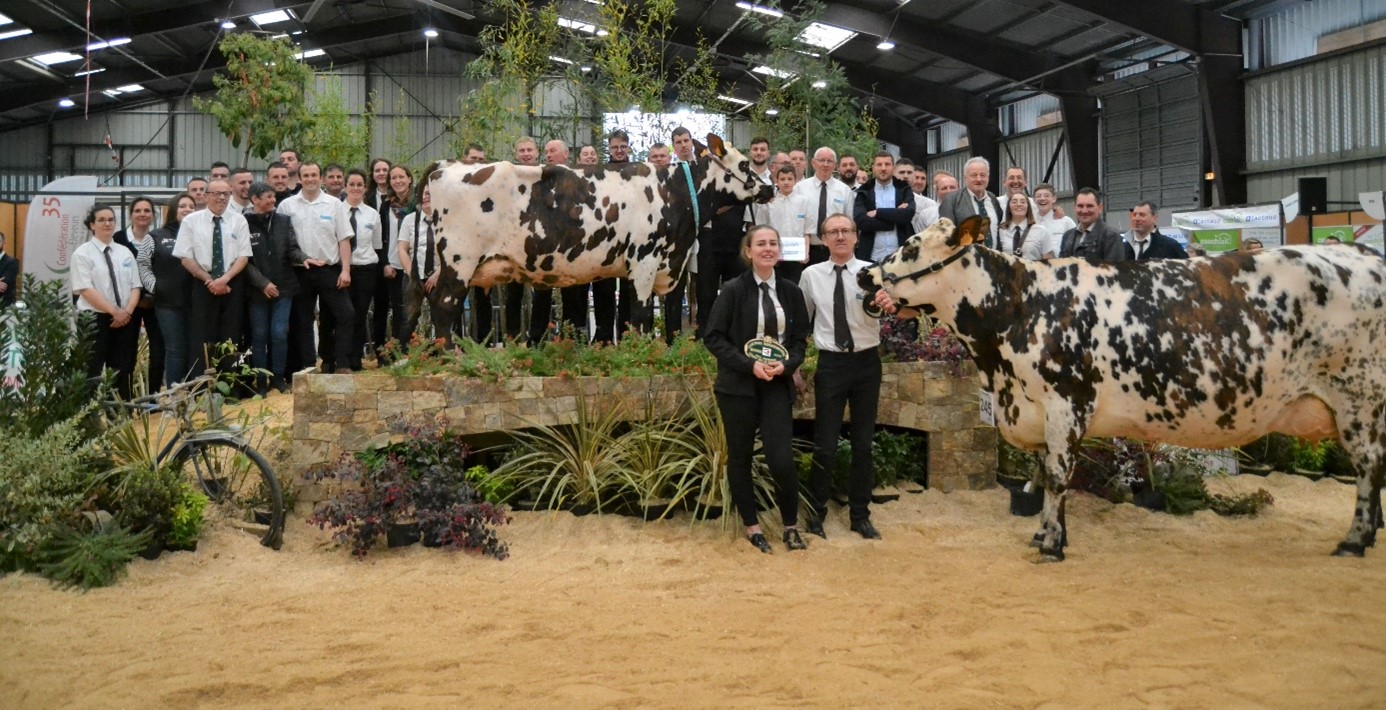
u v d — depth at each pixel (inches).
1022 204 325.7
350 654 171.6
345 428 267.9
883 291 238.7
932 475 301.0
